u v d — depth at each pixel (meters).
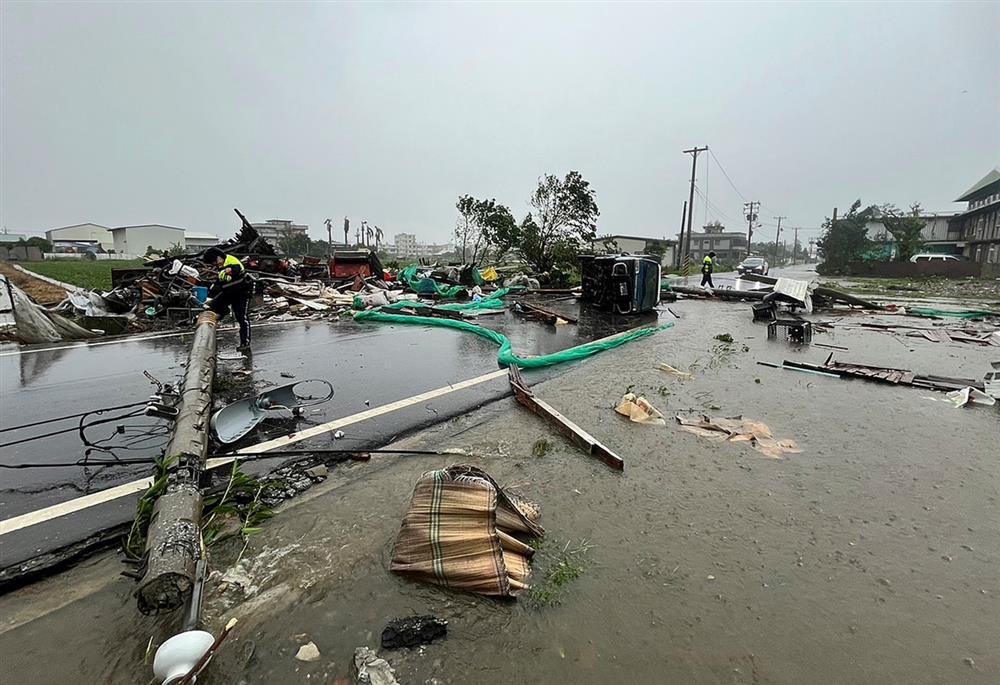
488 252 29.62
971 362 8.11
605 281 14.34
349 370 7.44
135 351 8.83
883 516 3.40
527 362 7.64
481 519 2.73
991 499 3.62
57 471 4.05
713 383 6.75
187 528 2.75
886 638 2.36
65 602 2.59
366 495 3.64
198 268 15.52
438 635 2.35
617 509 3.48
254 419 4.93
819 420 5.29
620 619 2.46
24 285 13.45
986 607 2.56
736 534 3.19
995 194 40.34
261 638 2.31
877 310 15.16
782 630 2.41
